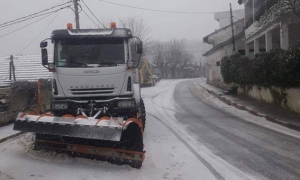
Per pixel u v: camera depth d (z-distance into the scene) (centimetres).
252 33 2355
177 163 735
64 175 658
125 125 682
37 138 813
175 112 1686
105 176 649
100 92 870
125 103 862
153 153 826
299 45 1340
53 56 891
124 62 890
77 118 732
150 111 1761
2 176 656
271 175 647
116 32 898
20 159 777
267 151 834
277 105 1576
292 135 1034
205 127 1206
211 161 748
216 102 2044
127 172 674
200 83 3897
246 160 754
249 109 1576
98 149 732
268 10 1698
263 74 1680
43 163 743
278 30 2014
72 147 767
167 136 1046
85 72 867
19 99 1381
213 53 3384
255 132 1092
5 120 1252
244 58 2327
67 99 873
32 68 2355
